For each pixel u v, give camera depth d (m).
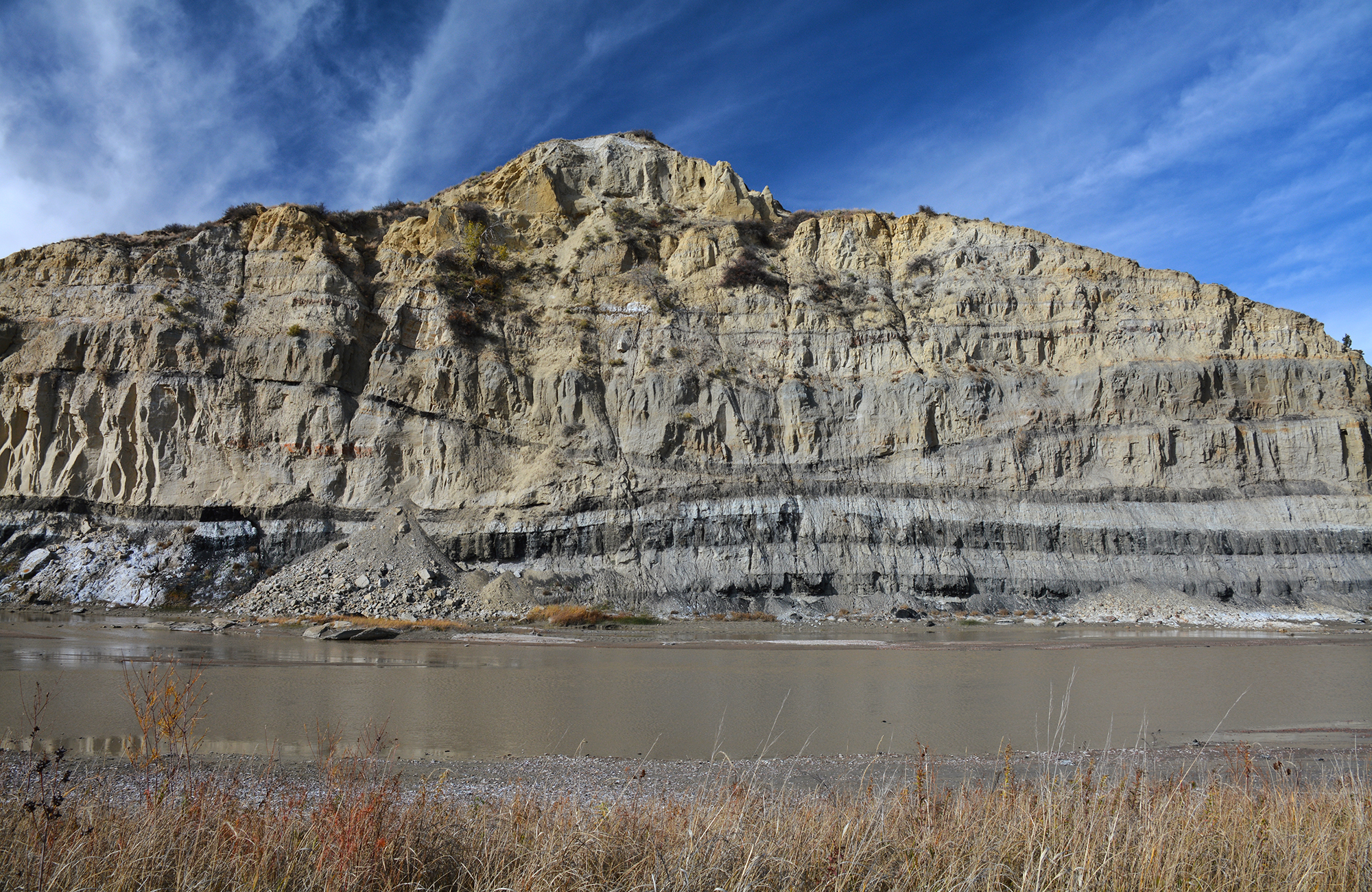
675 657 27.41
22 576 40.44
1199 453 50.72
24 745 12.89
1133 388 52.06
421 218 60.00
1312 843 7.04
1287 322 54.28
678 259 58.62
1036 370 53.69
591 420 50.69
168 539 43.38
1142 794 8.24
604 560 45.97
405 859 6.15
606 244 58.09
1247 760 9.66
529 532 46.03
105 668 21.03
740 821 6.98
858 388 52.59
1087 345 53.84
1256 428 51.56
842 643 32.84
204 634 31.98
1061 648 31.34
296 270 51.81
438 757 13.54
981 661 27.06
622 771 12.65
